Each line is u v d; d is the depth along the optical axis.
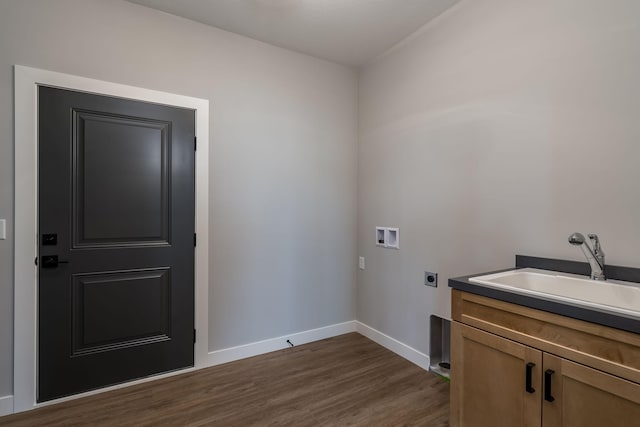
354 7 2.13
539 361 1.19
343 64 2.96
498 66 1.88
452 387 1.53
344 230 3.02
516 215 1.80
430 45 2.31
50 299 1.90
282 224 2.68
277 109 2.64
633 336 0.97
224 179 2.42
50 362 1.90
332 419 1.77
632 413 0.98
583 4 1.52
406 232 2.53
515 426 1.27
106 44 2.02
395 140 2.64
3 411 1.79
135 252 2.13
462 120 2.09
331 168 2.93
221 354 2.42
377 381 2.17
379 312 2.81
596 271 1.41
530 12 1.72
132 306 2.13
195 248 2.32
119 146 2.07
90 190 2.00
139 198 2.14
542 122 1.68
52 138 1.89
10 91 1.79
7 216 1.80
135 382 2.13
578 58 1.54
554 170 1.63
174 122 2.24
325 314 2.92
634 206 1.37
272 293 2.65
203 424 1.73
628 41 1.38
